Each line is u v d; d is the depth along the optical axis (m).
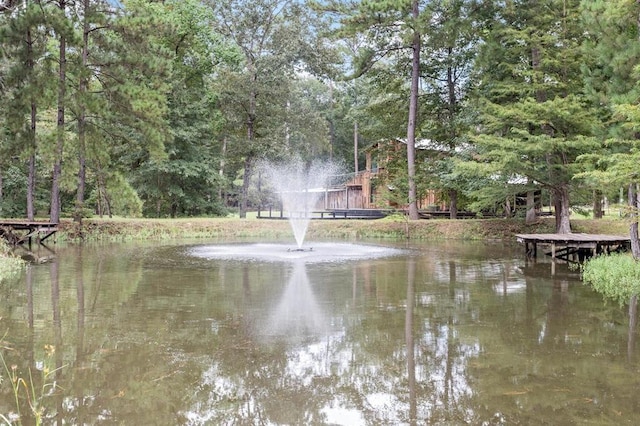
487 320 6.40
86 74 16.45
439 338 5.55
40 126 24.09
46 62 16.20
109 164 20.61
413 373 4.45
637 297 7.94
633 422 3.46
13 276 9.82
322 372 4.46
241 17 25.53
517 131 15.42
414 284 9.13
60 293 8.02
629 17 9.45
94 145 18.16
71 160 19.03
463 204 26.09
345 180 40.91
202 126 24.84
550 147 14.98
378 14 20.09
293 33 24.81
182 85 24.61
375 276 10.09
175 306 7.11
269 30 25.83
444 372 4.47
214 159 26.28
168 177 24.61
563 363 4.72
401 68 23.44
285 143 26.53
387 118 24.66
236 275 10.05
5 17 15.19
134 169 24.91
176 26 17.62
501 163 15.52
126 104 17.44
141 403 3.78
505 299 7.79
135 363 4.64
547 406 3.73
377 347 5.21
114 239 18.86
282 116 26.19
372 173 31.16
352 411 3.67
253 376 4.36
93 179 22.83
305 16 25.27
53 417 3.51
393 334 5.71
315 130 27.48
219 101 26.09
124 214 24.06
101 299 7.56
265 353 4.99
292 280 9.47
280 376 4.37
